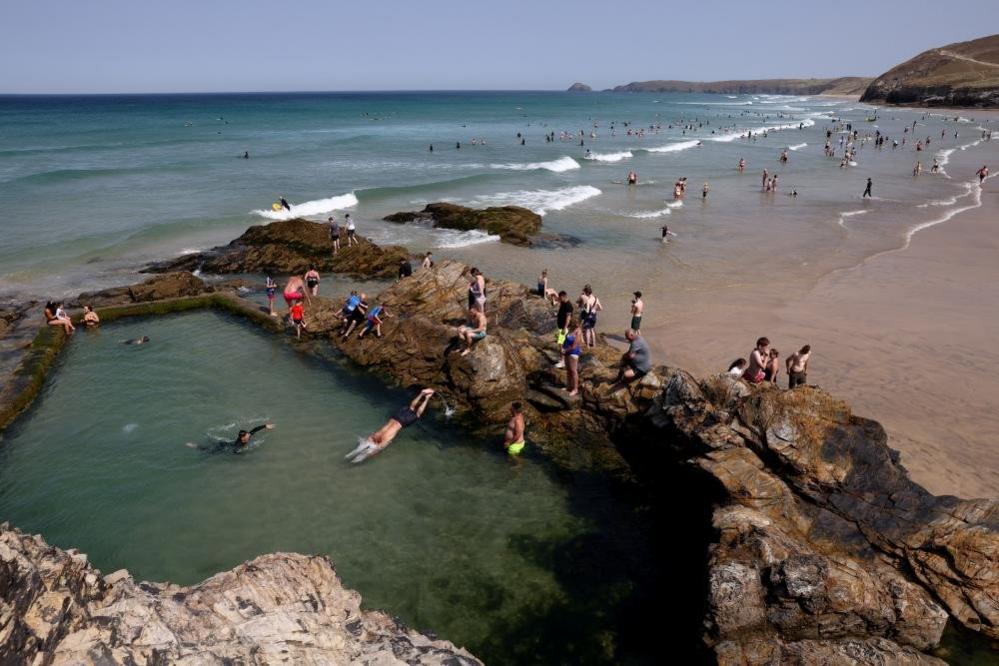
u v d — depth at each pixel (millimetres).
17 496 12328
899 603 8883
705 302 25016
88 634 5422
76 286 27391
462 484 13109
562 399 15008
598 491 12984
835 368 18375
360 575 10508
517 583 10453
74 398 16328
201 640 6113
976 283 26656
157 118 140000
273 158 67688
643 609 9938
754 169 65438
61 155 67438
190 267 30344
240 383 17328
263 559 8328
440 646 7910
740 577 8742
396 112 177875
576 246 34594
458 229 37844
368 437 14719
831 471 11078
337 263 30656
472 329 16781
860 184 54719
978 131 108875
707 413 12477
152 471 13242
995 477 13000
